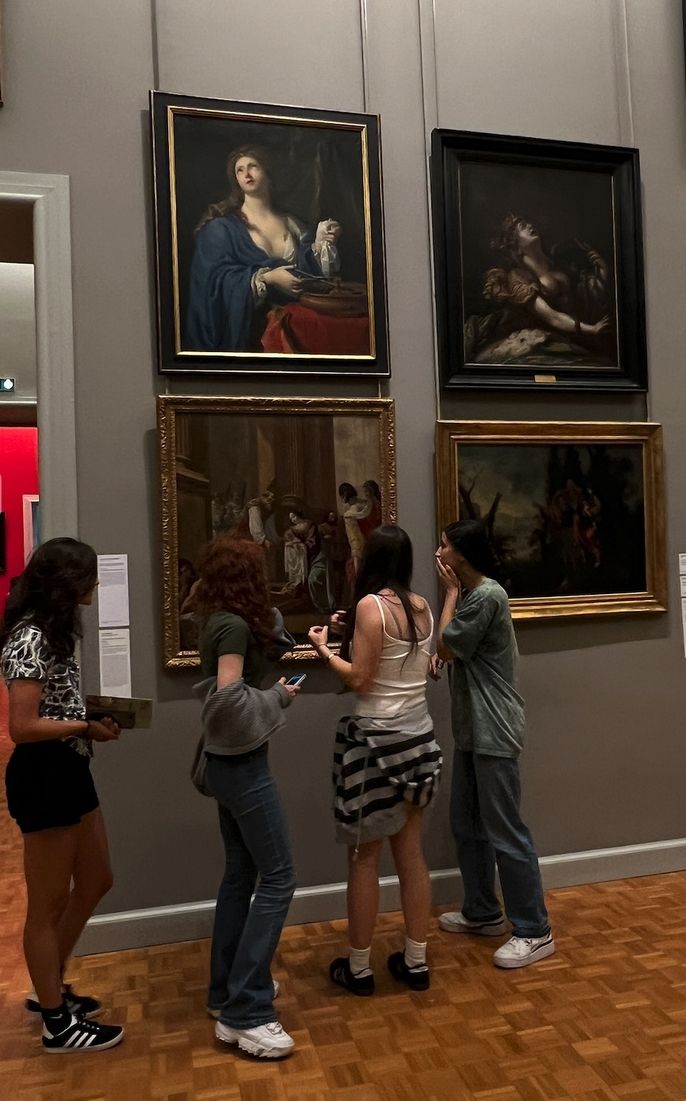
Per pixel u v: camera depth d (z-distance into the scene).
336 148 4.71
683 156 5.41
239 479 4.50
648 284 5.33
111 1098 3.04
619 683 5.21
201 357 4.46
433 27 4.98
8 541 12.33
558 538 5.06
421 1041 3.37
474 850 4.36
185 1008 3.70
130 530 4.41
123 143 4.46
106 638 4.35
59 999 3.36
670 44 5.41
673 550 5.35
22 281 9.45
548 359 5.07
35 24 4.38
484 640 4.12
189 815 4.45
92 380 4.39
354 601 3.79
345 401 4.64
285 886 3.33
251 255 4.57
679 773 5.33
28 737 3.05
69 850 3.24
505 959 3.98
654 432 5.22
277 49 4.72
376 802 3.60
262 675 3.44
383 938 4.36
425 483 4.87
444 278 4.84
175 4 4.57
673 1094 2.99
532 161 5.03
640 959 4.05
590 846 5.12
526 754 5.01
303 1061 3.24
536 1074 3.13
